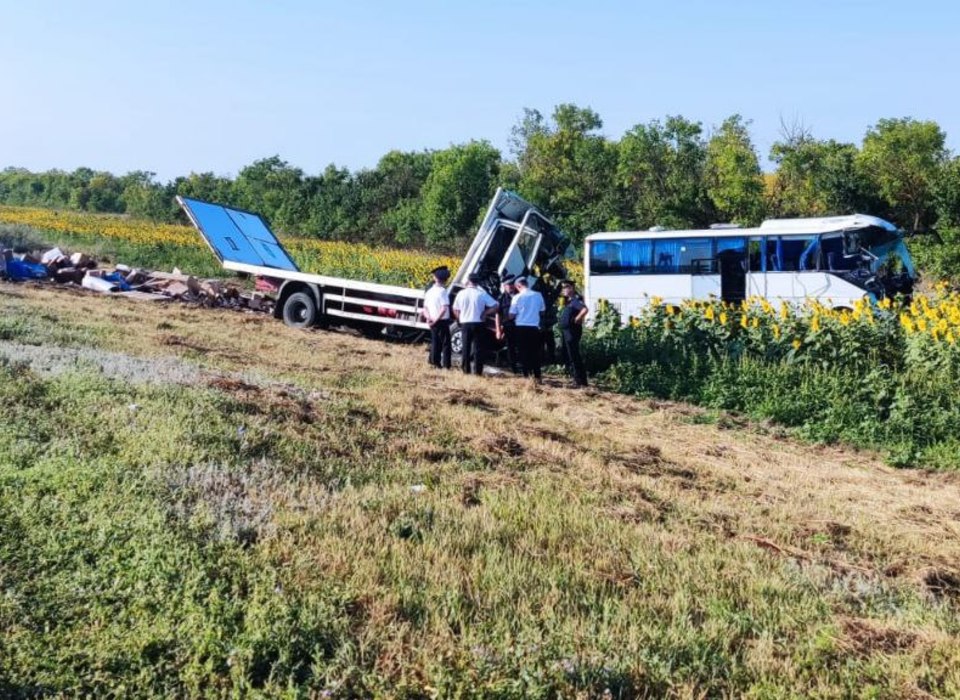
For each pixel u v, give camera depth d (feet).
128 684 11.75
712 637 14.99
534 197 157.38
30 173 279.08
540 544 19.20
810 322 47.85
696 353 50.06
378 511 19.85
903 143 136.77
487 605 15.23
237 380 32.45
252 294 73.97
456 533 18.92
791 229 70.13
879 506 27.66
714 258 72.69
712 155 144.46
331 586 15.15
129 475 19.51
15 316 43.19
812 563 20.45
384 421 30.40
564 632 14.35
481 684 12.47
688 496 26.09
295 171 186.39
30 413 23.22
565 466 27.89
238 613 13.84
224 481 20.11
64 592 13.83
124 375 29.63
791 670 14.10
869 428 38.73
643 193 146.72
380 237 167.84
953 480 33.27
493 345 54.49
